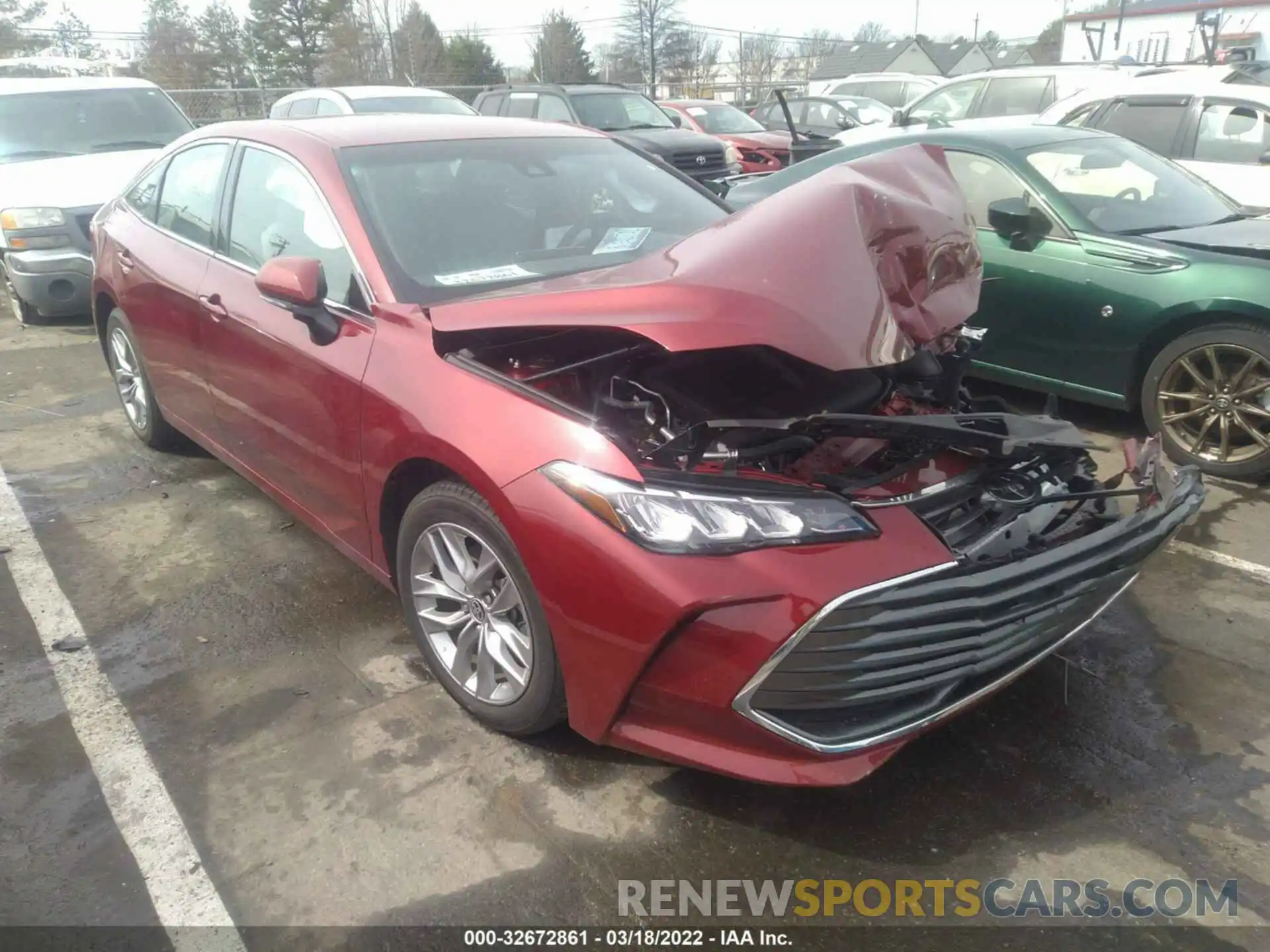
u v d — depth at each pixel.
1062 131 5.67
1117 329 4.72
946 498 2.45
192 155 4.18
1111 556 2.46
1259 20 38.16
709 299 2.30
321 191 3.24
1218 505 4.29
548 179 3.57
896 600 2.13
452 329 2.57
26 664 3.19
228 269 3.69
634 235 3.46
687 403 2.55
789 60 55.88
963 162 5.41
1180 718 2.86
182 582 3.70
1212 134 7.65
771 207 2.58
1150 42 41.81
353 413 2.92
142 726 2.87
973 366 5.34
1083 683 3.03
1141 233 4.94
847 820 2.48
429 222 3.19
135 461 4.90
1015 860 2.36
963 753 2.72
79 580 3.72
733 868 2.35
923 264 2.55
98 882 2.32
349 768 2.68
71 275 7.26
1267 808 2.51
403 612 3.20
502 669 2.66
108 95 8.43
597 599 2.23
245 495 4.48
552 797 2.57
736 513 2.16
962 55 54.84
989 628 2.29
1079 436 2.53
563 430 2.35
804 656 2.11
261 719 2.90
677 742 2.29
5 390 6.09
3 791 2.62
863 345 2.29
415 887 2.30
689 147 12.12
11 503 4.41
